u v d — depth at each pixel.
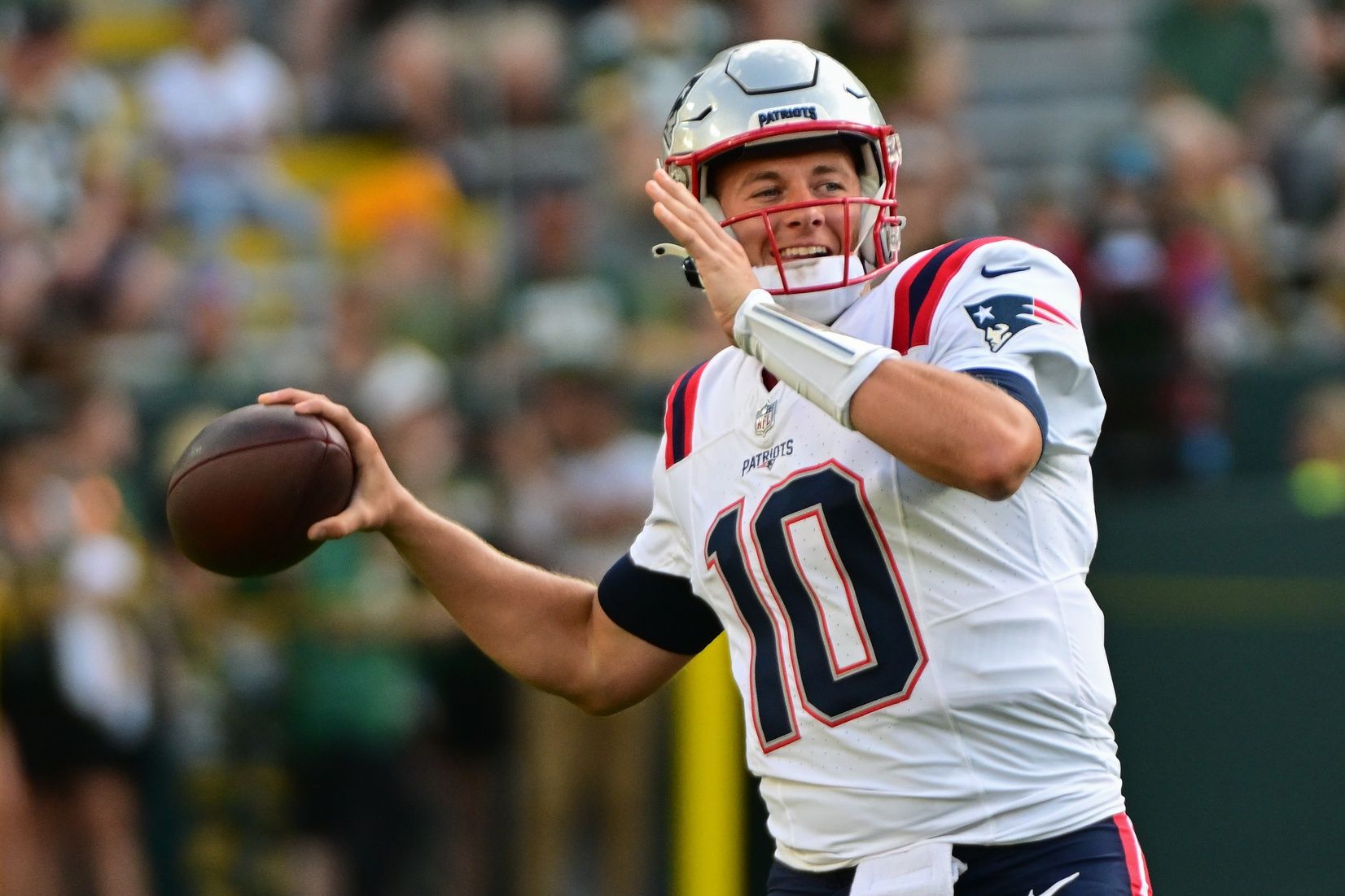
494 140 32.03
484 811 21.20
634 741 20.66
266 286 30.91
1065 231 26.25
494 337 26.77
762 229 10.00
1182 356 24.45
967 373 9.30
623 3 32.16
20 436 21.42
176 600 22.14
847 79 10.12
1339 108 31.77
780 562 9.79
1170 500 22.48
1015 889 9.41
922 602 9.48
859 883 9.56
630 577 11.09
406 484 23.02
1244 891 21.22
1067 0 38.19
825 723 9.70
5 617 21.03
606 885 20.64
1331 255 29.77
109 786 21.23
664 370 25.95
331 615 21.53
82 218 29.52
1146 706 21.52
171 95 31.67
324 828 21.41
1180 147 29.66
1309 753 21.36
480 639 11.40
